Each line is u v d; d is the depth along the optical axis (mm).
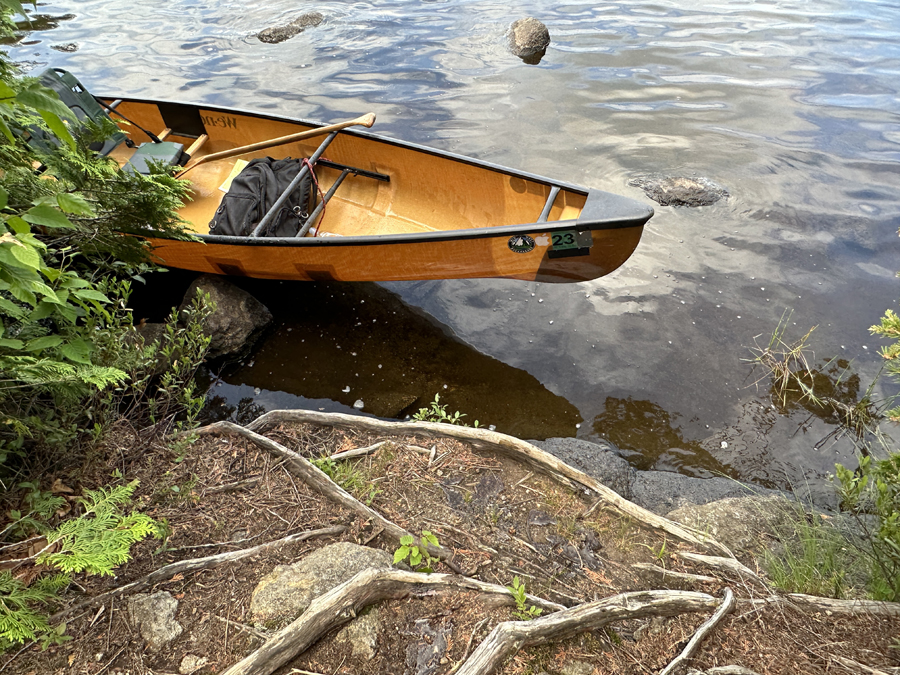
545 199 4645
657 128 6879
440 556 2449
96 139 2363
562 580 2418
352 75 8266
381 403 4141
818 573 2541
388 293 5109
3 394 2107
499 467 2980
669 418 3957
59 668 1935
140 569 2277
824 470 3572
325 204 5121
